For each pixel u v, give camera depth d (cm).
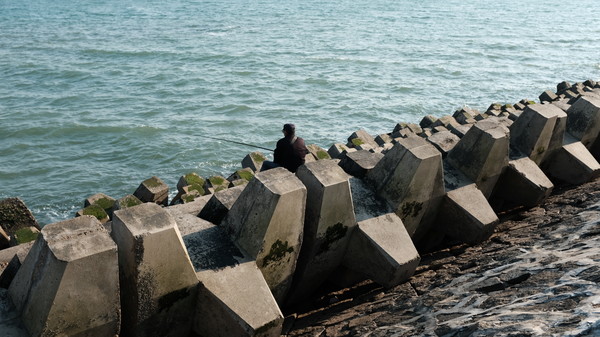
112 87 3925
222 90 3841
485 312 516
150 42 5747
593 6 11288
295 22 7544
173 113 3294
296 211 551
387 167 689
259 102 3528
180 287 496
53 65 4544
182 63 4722
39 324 420
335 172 604
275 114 3262
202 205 650
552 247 687
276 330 521
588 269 544
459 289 618
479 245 777
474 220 755
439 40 6300
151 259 464
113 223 474
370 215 666
